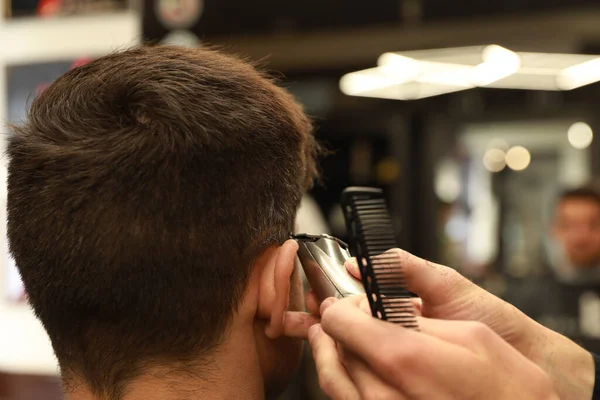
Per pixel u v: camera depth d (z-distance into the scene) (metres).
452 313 0.63
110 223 0.54
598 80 2.41
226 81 0.59
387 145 2.74
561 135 2.58
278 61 2.46
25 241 0.58
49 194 0.55
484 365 0.49
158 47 0.64
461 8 2.15
